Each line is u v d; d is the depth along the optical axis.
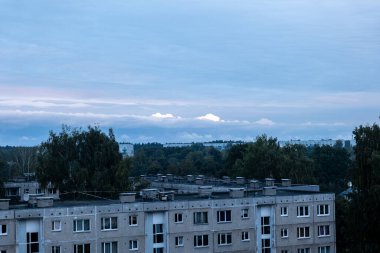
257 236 98.69
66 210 85.81
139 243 90.69
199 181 136.62
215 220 95.94
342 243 119.88
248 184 129.38
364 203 108.88
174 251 92.94
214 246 95.69
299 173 171.00
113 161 140.88
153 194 100.31
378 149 112.50
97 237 87.81
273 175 169.75
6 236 81.94
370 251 107.62
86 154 138.75
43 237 84.19
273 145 177.62
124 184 137.12
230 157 197.25
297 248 101.19
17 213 82.50
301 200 101.81
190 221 94.12
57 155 138.00
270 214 100.00
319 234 103.12
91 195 121.00
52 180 135.25
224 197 100.31
